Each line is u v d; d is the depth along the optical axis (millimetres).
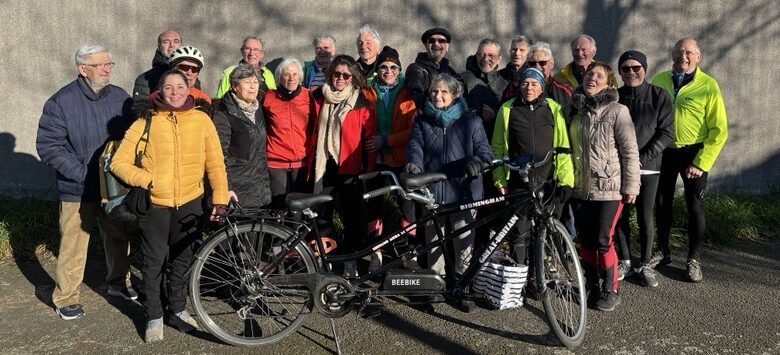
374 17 6262
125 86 6312
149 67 6285
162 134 3652
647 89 4457
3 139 6348
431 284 3814
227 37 6242
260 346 3748
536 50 4844
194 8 6207
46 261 5098
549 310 3643
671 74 4863
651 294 4508
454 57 6312
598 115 4125
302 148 4656
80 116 3947
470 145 4188
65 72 6293
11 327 3992
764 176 6539
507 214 3918
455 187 4191
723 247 5473
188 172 3744
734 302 4363
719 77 6383
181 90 3662
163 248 3777
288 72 4488
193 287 3723
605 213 4141
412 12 6254
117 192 3742
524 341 3787
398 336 3855
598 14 6285
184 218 3801
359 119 4578
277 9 6227
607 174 4098
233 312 4121
